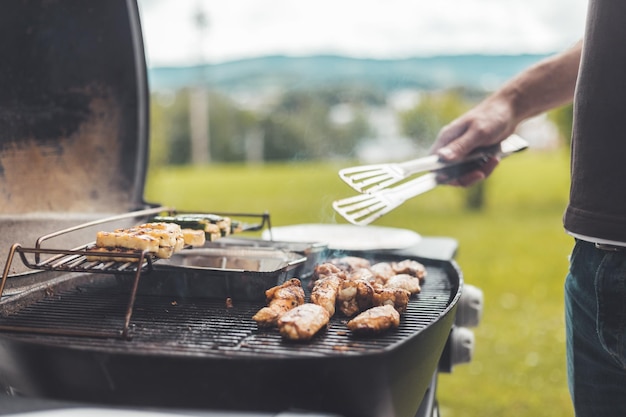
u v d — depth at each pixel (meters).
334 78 33.78
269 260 1.83
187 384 1.12
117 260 1.44
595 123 1.35
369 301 1.49
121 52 2.05
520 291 7.87
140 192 2.20
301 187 21.69
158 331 1.35
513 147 1.98
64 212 1.93
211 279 1.63
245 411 1.13
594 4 1.35
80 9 1.89
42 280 1.68
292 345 1.25
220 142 37.25
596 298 1.43
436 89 19.67
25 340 1.17
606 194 1.34
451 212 16.39
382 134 21.77
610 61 1.31
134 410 1.13
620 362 1.43
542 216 15.43
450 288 1.84
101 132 2.07
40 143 1.86
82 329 1.36
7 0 1.67
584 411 1.59
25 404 1.18
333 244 2.23
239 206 16.25
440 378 4.68
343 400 1.11
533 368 4.90
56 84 1.89
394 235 2.49
